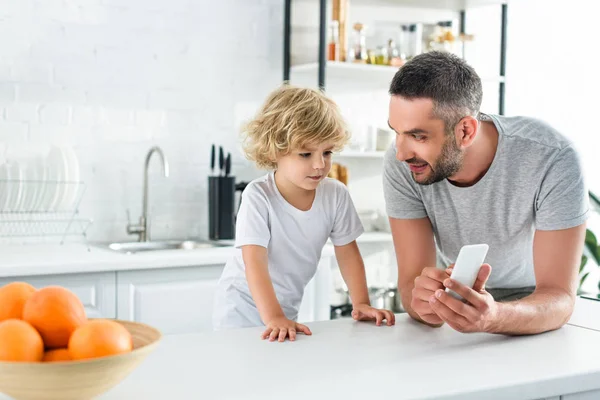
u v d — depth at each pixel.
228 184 3.21
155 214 3.28
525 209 1.63
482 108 3.85
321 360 1.24
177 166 3.31
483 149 1.60
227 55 3.39
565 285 1.53
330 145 1.81
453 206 1.68
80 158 3.12
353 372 1.16
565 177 1.56
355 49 3.42
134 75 3.20
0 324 0.91
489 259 1.74
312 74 3.54
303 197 1.89
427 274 1.46
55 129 3.07
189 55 3.30
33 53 3.01
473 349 1.33
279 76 3.51
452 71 1.47
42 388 0.85
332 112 1.83
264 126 1.86
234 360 1.23
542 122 1.67
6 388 0.87
